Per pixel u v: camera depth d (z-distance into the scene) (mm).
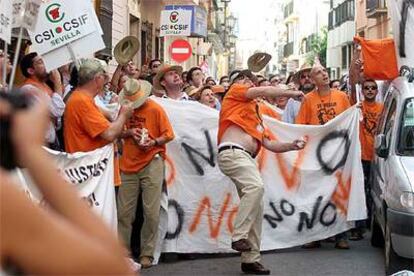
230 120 7242
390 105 8375
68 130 6422
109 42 18266
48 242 1579
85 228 1735
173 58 21797
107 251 1633
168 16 21672
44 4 7641
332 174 8562
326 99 8805
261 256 8195
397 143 7379
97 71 6445
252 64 8250
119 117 6398
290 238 8453
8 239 1559
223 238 8109
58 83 7809
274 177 8422
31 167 1711
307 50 78812
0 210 1562
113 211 6320
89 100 6355
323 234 8555
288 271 7504
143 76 11547
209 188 8086
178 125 8070
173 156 8055
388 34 38156
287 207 8438
